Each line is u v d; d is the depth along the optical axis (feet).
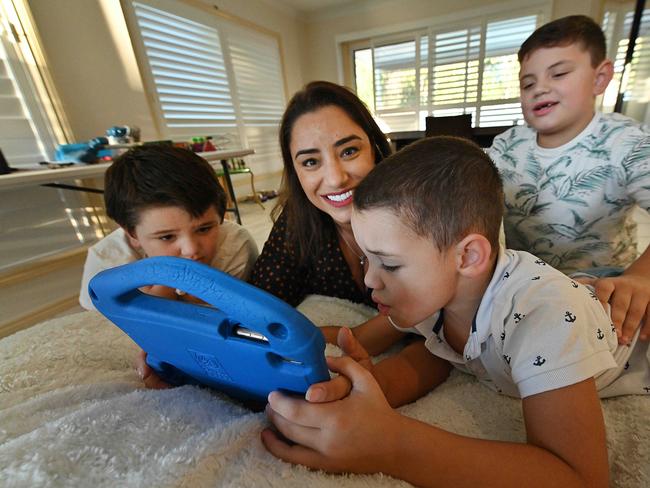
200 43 11.59
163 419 1.40
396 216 1.48
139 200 2.35
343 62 16.84
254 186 14.56
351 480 1.24
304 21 16.61
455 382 2.04
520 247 3.78
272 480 1.17
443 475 1.25
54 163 6.13
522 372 1.38
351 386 1.37
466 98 15.12
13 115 6.59
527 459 1.23
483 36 14.02
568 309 1.38
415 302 1.61
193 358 1.40
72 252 7.28
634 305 1.77
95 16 7.85
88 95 7.80
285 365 1.15
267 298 0.96
